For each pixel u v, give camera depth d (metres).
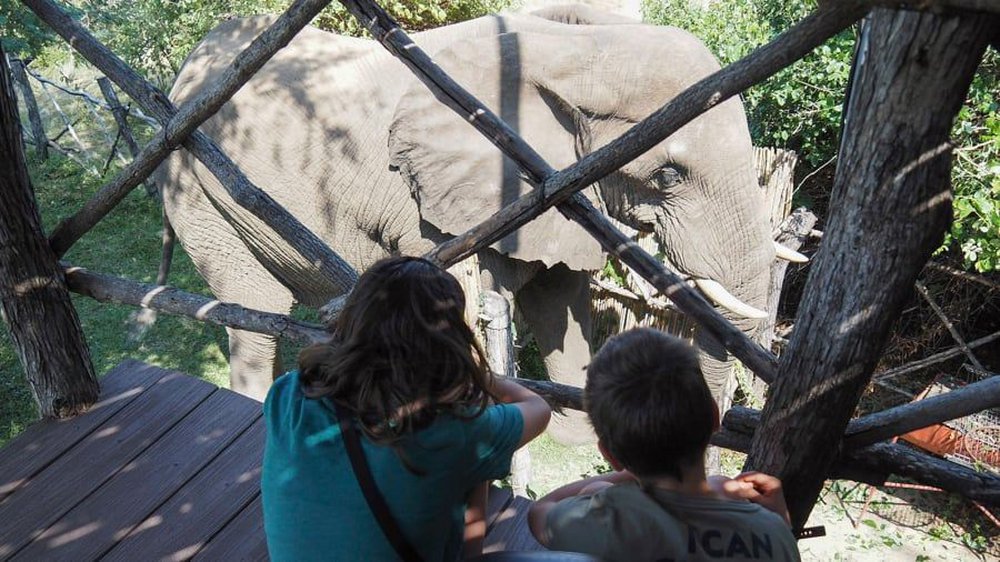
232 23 5.87
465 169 5.12
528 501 2.57
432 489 1.40
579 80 4.86
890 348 7.84
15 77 10.78
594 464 6.52
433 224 5.32
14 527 2.62
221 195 5.52
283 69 5.46
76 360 3.07
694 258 5.12
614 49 4.82
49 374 3.02
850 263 1.71
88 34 2.98
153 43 10.92
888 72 1.53
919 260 1.68
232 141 5.33
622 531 1.46
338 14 9.59
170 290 3.04
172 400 3.16
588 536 1.50
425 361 1.38
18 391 7.19
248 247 5.90
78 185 10.59
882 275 1.69
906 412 1.96
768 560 1.42
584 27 5.09
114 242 9.38
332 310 2.71
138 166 2.93
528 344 7.93
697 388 1.44
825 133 7.96
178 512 2.67
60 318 3.00
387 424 1.36
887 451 2.08
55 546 2.56
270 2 9.91
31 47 10.29
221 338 7.96
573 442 6.68
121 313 8.24
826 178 8.31
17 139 2.80
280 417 1.47
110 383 3.26
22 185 2.83
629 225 5.44
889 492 6.62
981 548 6.05
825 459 1.98
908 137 1.56
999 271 7.11
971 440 6.13
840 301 1.75
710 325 2.31
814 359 1.84
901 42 1.49
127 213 9.99
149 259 9.08
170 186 5.77
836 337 1.78
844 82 7.36
